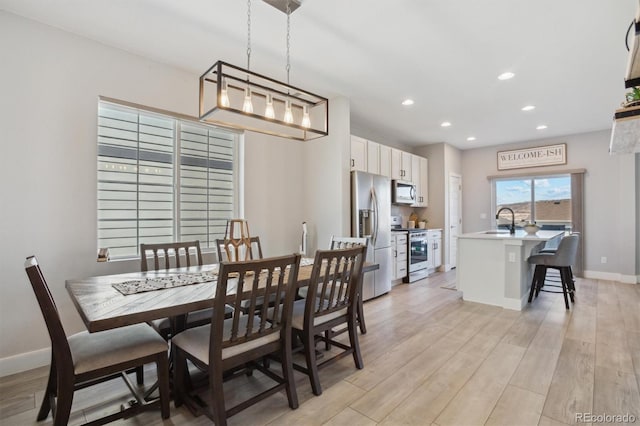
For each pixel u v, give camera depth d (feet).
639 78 5.14
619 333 9.41
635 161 16.56
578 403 5.99
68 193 8.14
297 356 8.30
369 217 13.78
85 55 8.44
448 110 14.40
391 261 15.57
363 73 10.70
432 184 20.85
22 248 7.53
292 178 13.47
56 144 7.98
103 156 8.98
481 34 8.35
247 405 5.34
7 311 7.34
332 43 8.83
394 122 16.22
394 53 9.37
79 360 4.84
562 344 8.68
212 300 5.22
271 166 12.71
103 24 7.91
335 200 12.98
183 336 5.82
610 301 12.89
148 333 5.77
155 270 8.03
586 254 17.88
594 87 11.75
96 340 5.41
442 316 11.21
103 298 5.25
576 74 10.68
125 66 9.12
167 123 10.18
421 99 13.11
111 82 8.86
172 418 5.71
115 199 9.16
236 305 5.16
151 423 5.57
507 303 12.06
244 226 11.69
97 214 8.68
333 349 8.63
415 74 10.79
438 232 19.92
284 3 7.10
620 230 16.84
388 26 8.02
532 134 18.44
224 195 11.53
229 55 9.46
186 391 6.07
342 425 5.47
